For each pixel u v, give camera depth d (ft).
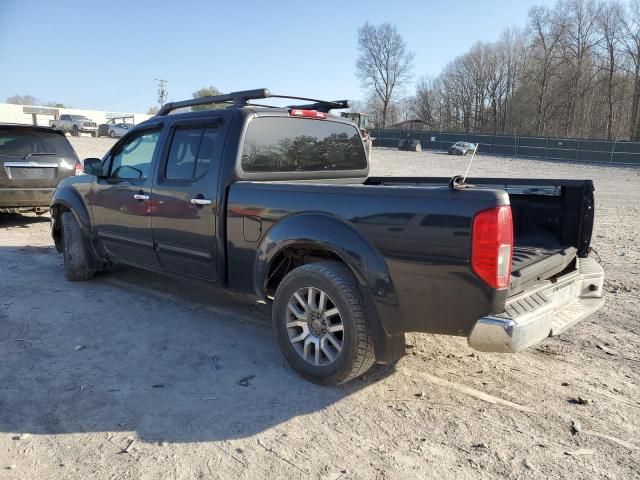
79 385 12.00
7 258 24.00
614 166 133.39
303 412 11.03
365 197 11.03
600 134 250.98
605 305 18.04
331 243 11.34
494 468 9.24
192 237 14.64
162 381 12.26
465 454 9.63
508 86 287.89
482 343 10.06
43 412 10.85
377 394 11.81
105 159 18.07
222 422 10.61
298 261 13.50
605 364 13.43
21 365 12.96
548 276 12.20
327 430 10.38
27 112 201.87
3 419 10.56
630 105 242.37
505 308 10.11
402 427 10.50
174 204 14.98
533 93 267.18
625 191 67.67
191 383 12.19
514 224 14.69
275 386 12.12
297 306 12.46
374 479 8.92
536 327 10.19
